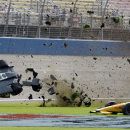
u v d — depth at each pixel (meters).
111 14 63.84
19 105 24.61
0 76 21.55
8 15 52.31
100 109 19.53
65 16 56.50
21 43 48.97
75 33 54.88
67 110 21.66
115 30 56.31
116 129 13.11
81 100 24.97
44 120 16.28
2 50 48.12
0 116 17.98
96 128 13.44
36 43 49.59
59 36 54.72
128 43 51.53
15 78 22.75
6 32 52.34
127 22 59.91
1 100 27.34
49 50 49.91
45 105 24.73
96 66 45.22
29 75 38.56
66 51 50.31
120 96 30.38
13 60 44.97
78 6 71.56
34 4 69.94
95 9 70.69
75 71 42.09
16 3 69.62
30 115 18.62
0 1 68.62
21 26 54.12
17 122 15.38
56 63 41.94
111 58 49.84
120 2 79.19
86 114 19.33
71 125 14.37
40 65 43.69
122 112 18.98
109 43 51.16
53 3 70.31
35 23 56.44
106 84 35.84
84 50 50.72
